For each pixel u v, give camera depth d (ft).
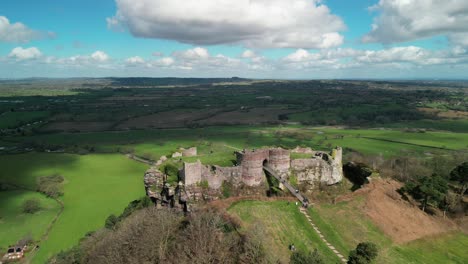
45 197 422.00
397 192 314.76
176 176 276.00
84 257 252.21
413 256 230.07
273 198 273.75
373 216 267.39
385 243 238.48
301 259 180.45
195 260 189.88
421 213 287.69
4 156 582.76
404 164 429.38
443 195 291.17
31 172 504.43
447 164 424.46
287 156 301.84
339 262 205.46
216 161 298.97
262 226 223.30
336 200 285.84
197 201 259.39
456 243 254.27
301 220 247.50
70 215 373.40
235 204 258.16
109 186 453.17
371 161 433.89
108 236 257.75
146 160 546.26
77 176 489.67
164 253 205.77
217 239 206.80
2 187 447.42
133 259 206.49
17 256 298.97
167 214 245.24
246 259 190.70
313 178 311.88
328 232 238.27
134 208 326.03
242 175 282.56
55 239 325.62
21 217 370.12
